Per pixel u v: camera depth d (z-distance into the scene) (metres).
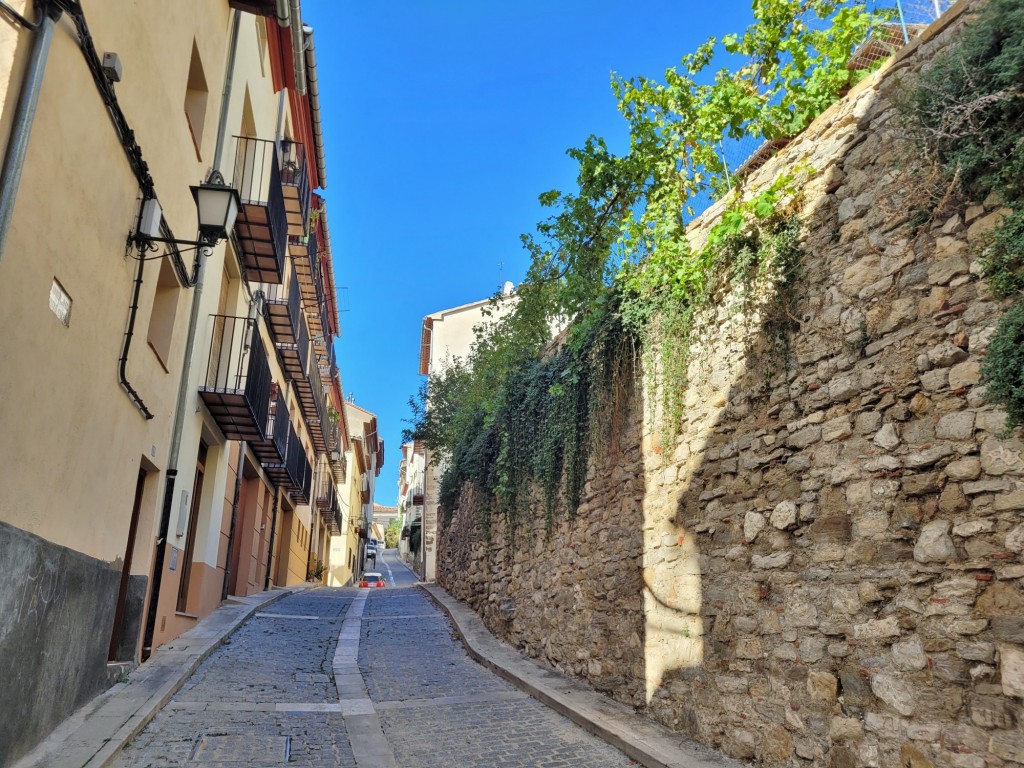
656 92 7.84
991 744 3.60
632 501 7.73
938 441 4.14
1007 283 3.80
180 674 7.45
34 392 4.54
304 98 15.93
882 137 4.94
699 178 7.78
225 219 6.31
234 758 5.42
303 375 18.55
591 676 8.17
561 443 9.95
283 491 20.64
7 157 3.96
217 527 12.30
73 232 4.94
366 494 47.16
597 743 6.34
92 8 5.04
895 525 4.36
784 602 5.20
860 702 4.42
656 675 6.79
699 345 6.77
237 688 7.68
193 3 7.91
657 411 7.41
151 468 8.00
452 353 32.06
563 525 9.59
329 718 6.86
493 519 13.38
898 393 4.47
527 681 8.45
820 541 4.93
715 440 6.36
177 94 7.42
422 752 6.02
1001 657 3.62
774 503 5.46
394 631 12.95
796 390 5.39
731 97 7.03
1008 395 3.65
